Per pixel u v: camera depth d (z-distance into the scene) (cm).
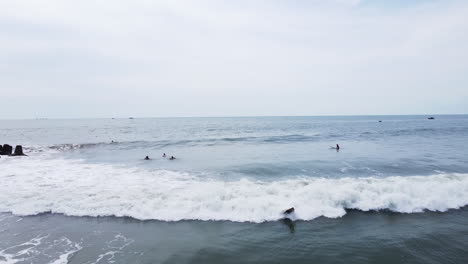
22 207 1203
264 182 1575
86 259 840
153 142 3800
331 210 1200
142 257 855
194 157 2538
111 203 1231
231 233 1016
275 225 1082
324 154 2644
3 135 5706
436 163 2138
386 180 1533
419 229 1052
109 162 2277
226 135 5138
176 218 1124
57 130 7631
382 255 876
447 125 8362
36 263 817
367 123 10669
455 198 1309
